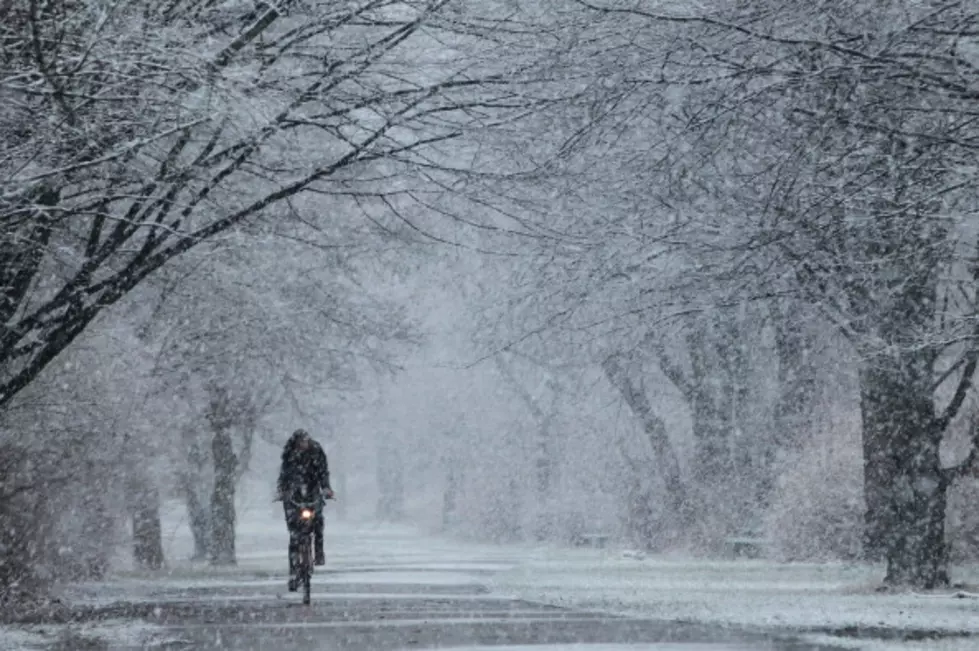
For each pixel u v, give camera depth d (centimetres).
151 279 7425
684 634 5053
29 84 4028
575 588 8369
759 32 5194
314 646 4691
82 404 7575
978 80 5338
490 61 5191
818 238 5928
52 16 4125
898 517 8019
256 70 4825
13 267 5162
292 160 5522
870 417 8869
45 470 7675
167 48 4288
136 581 10019
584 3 5169
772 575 9962
